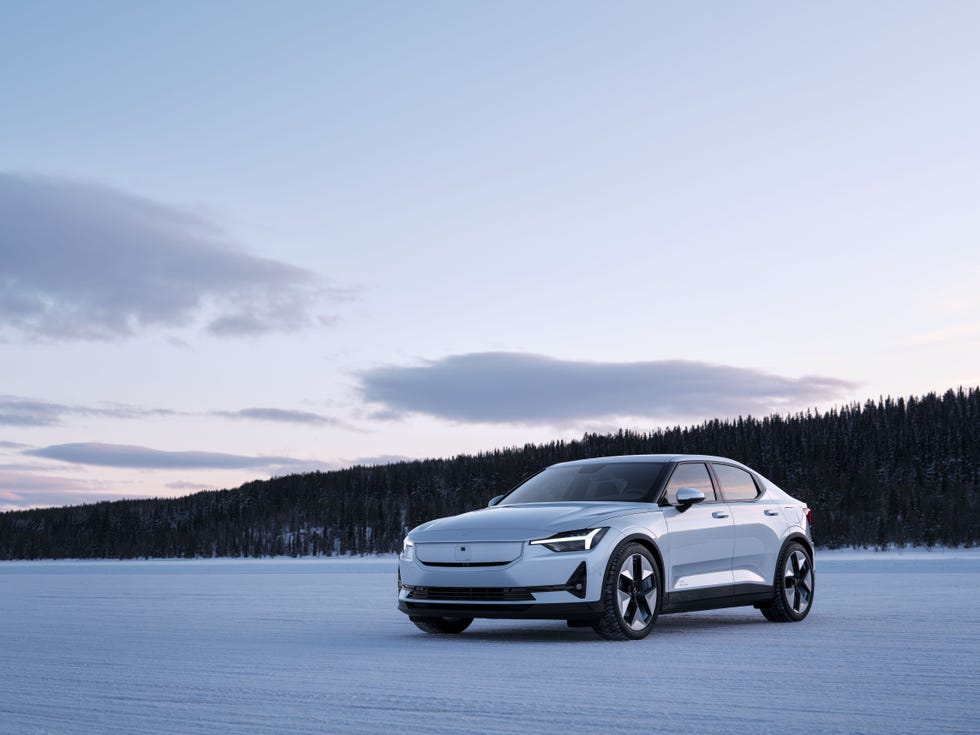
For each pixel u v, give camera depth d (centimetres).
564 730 474
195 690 612
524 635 943
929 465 15450
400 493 17588
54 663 760
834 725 478
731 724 483
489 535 893
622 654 765
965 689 583
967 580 2252
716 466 1059
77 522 18112
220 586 2494
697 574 964
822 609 1218
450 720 502
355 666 712
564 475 1054
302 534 16738
